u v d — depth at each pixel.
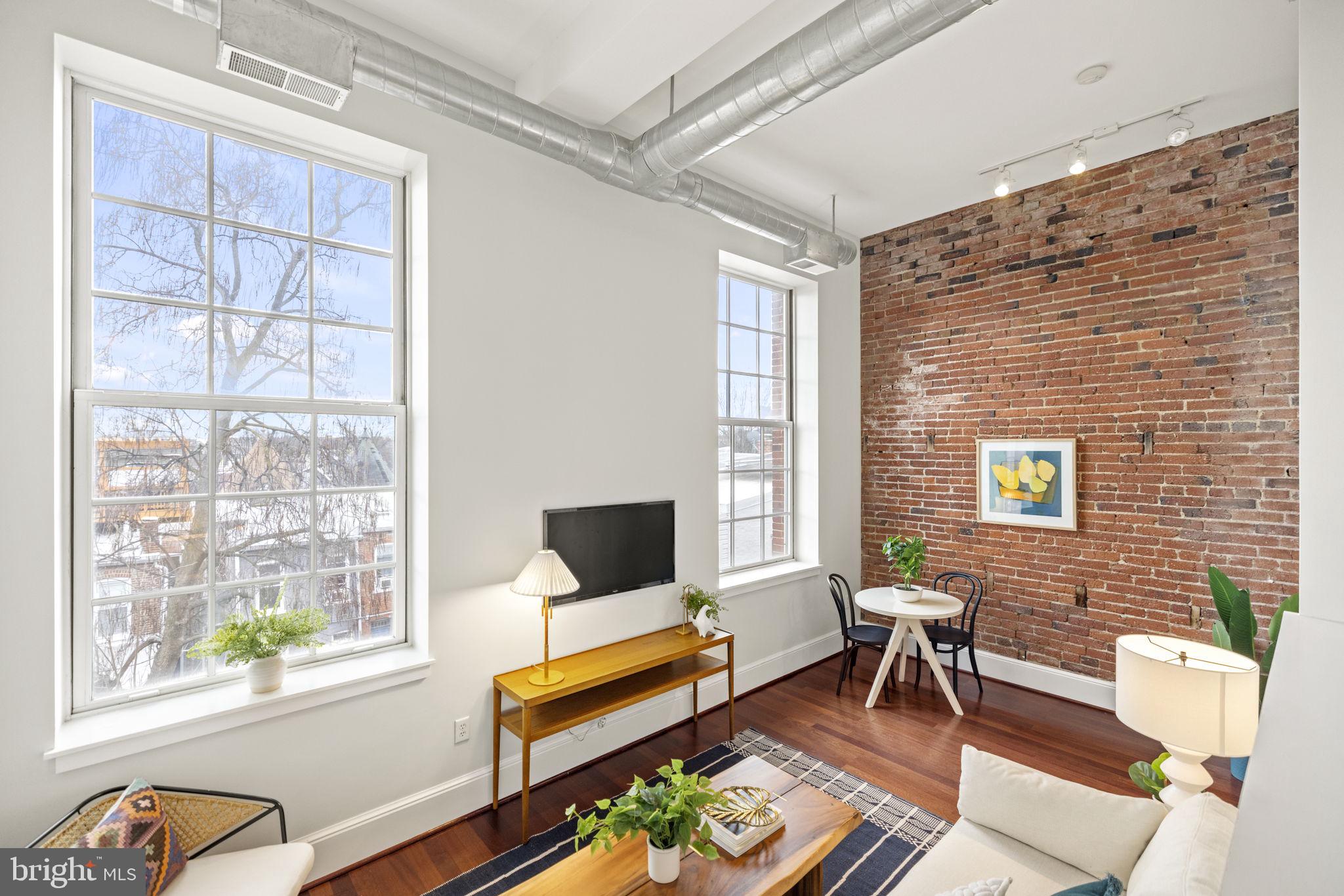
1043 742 3.41
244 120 2.34
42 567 1.86
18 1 1.82
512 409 2.89
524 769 2.55
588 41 2.39
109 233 2.12
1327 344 0.95
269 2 1.82
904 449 4.82
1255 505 3.26
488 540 2.81
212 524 2.30
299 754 2.28
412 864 2.42
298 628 2.28
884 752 3.30
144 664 2.17
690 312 3.74
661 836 1.70
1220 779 2.98
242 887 1.76
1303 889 0.91
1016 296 4.17
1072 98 3.02
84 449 2.05
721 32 2.26
